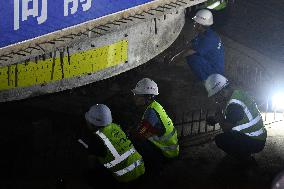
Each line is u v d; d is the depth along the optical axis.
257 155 7.91
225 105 7.26
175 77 10.68
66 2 7.75
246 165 7.59
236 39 12.43
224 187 7.07
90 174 6.51
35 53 7.63
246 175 7.38
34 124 7.82
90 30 8.39
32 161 7.42
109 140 5.98
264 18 13.76
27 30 7.39
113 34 9.23
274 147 8.16
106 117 6.06
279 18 13.80
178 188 6.96
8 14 7.04
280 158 7.88
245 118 7.07
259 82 10.45
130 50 9.85
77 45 8.72
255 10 14.26
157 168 6.84
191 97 9.92
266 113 9.26
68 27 7.96
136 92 6.82
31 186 6.81
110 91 9.86
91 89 9.80
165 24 10.76
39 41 7.63
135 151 6.19
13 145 7.77
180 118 9.05
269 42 12.36
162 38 10.83
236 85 10.28
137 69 10.75
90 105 9.26
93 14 8.27
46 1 7.47
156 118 6.57
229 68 10.99
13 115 8.66
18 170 7.18
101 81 10.01
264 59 11.52
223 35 12.61
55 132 8.22
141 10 9.16
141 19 9.21
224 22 13.02
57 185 6.52
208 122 7.92
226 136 7.35
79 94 9.59
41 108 8.97
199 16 9.87
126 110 9.21
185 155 7.78
